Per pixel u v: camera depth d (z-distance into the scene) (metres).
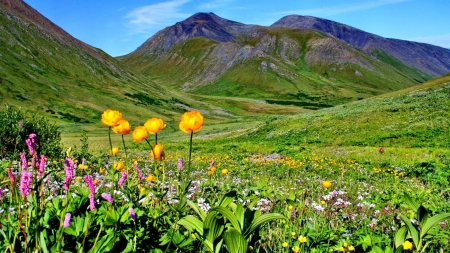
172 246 3.34
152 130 3.69
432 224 3.46
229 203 3.61
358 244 3.96
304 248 4.07
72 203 3.50
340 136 30.77
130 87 139.50
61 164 8.48
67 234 3.10
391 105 40.88
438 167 13.16
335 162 16.38
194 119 2.98
